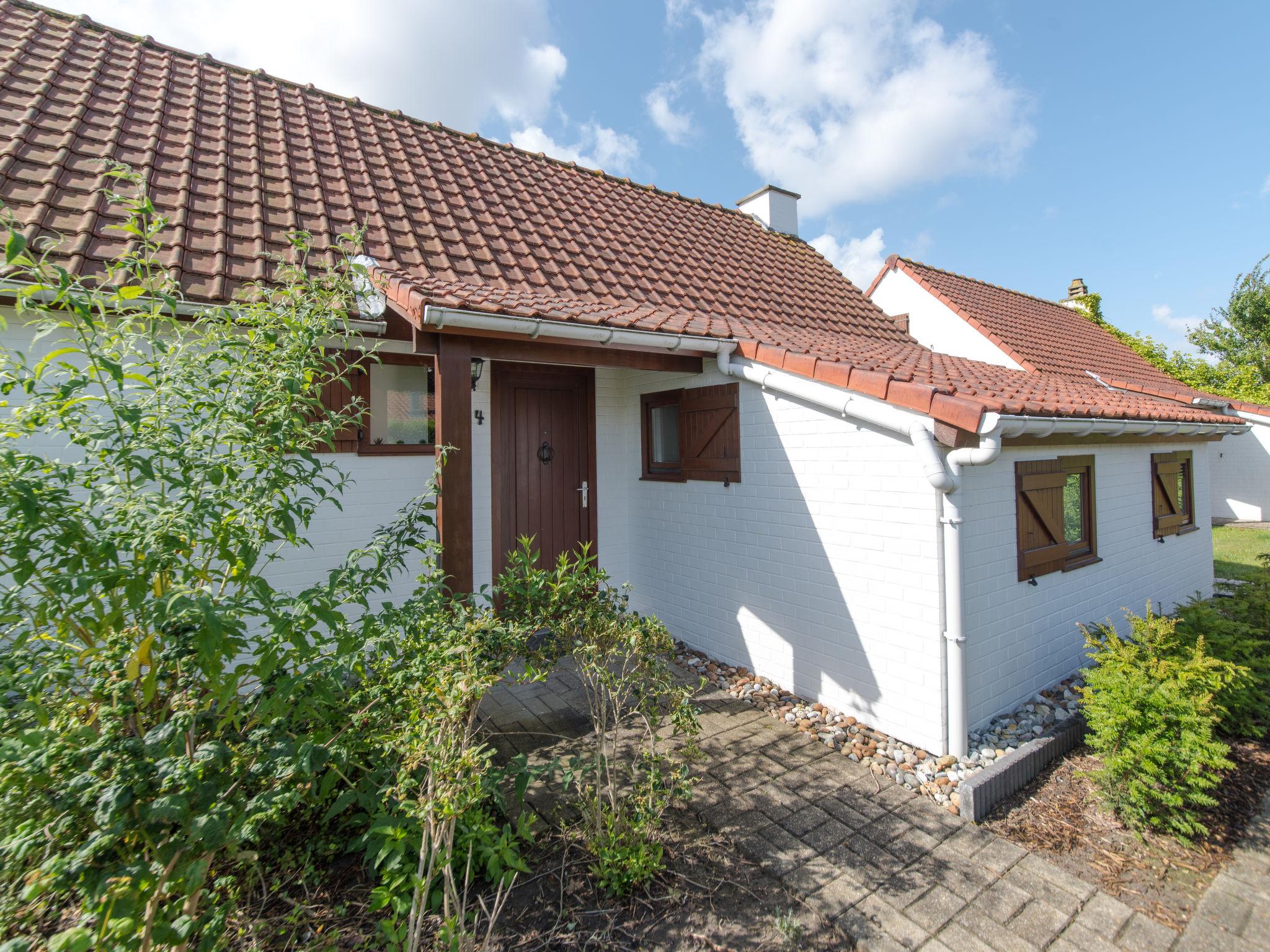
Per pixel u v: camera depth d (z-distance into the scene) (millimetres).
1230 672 3652
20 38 5750
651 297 6457
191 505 2281
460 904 2605
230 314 2869
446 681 2512
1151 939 2557
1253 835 3271
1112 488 5812
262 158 5715
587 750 4059
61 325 2314
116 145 4965
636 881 2785
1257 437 15547
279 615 2326
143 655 2258
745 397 5273
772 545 5082
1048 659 4836
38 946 2291
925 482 3947
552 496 6371
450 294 3984
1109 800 3375
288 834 3010
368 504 4879
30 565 1937
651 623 3500
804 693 4844
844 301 9234
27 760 1718
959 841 3178
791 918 2664
